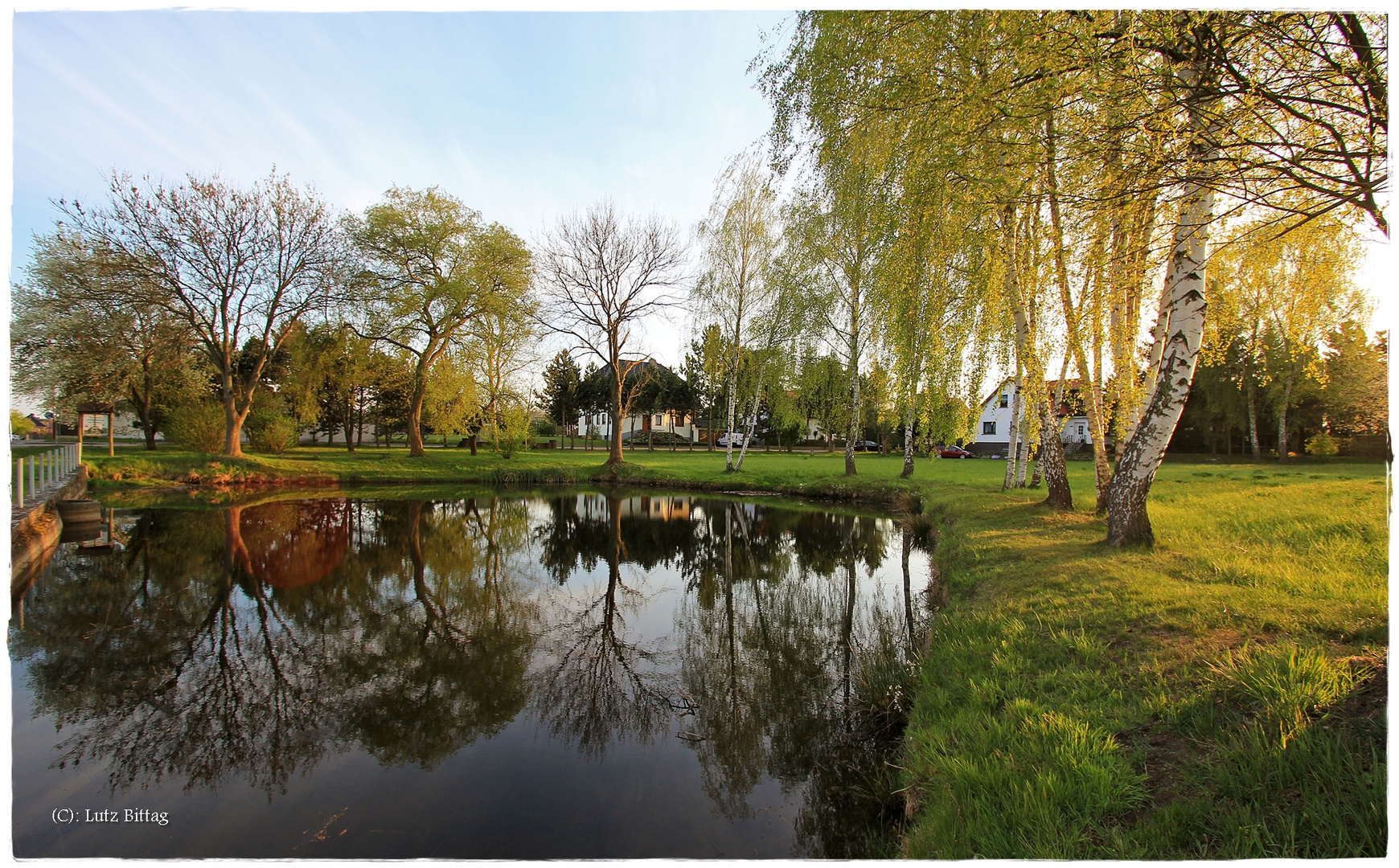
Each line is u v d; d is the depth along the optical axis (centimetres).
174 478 2047
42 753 466
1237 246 697
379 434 4275
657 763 452
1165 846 236
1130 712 332
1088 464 2952
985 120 470
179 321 2005
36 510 1103
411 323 2516
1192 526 795
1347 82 354
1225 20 352
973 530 959
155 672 623
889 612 806
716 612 873
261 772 439
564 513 1830
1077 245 531
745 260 2267
